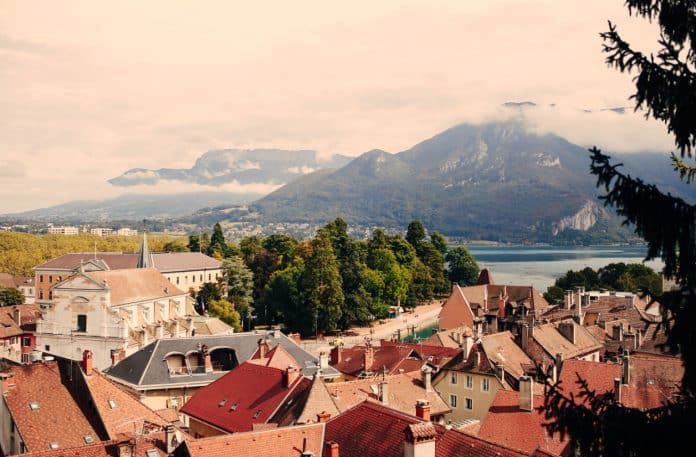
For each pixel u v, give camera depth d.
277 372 70.75
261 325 193.75
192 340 96.06
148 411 63.44
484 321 156.62
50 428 58.06
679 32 21.42
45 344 126.94
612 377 71.12
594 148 22.03
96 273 129.38
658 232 20.98
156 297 143.12
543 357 92.94
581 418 21.78
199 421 71.38
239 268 196.75
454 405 88.06
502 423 61.75
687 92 21.12
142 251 186.25
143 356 92.62
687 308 21.16
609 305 134.50
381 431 45.41
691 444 20.52
